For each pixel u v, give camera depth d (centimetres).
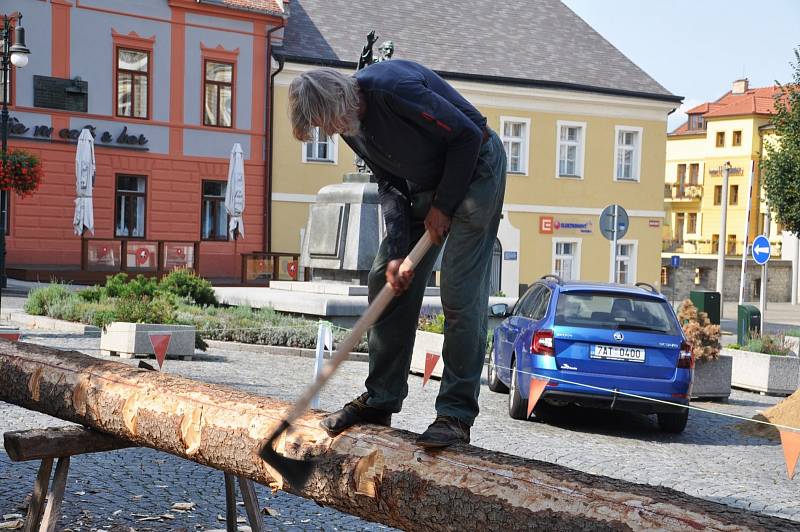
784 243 6469
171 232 3459
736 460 952
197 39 3478
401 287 347
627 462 907
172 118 3447
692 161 8294
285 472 340
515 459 352
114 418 488
